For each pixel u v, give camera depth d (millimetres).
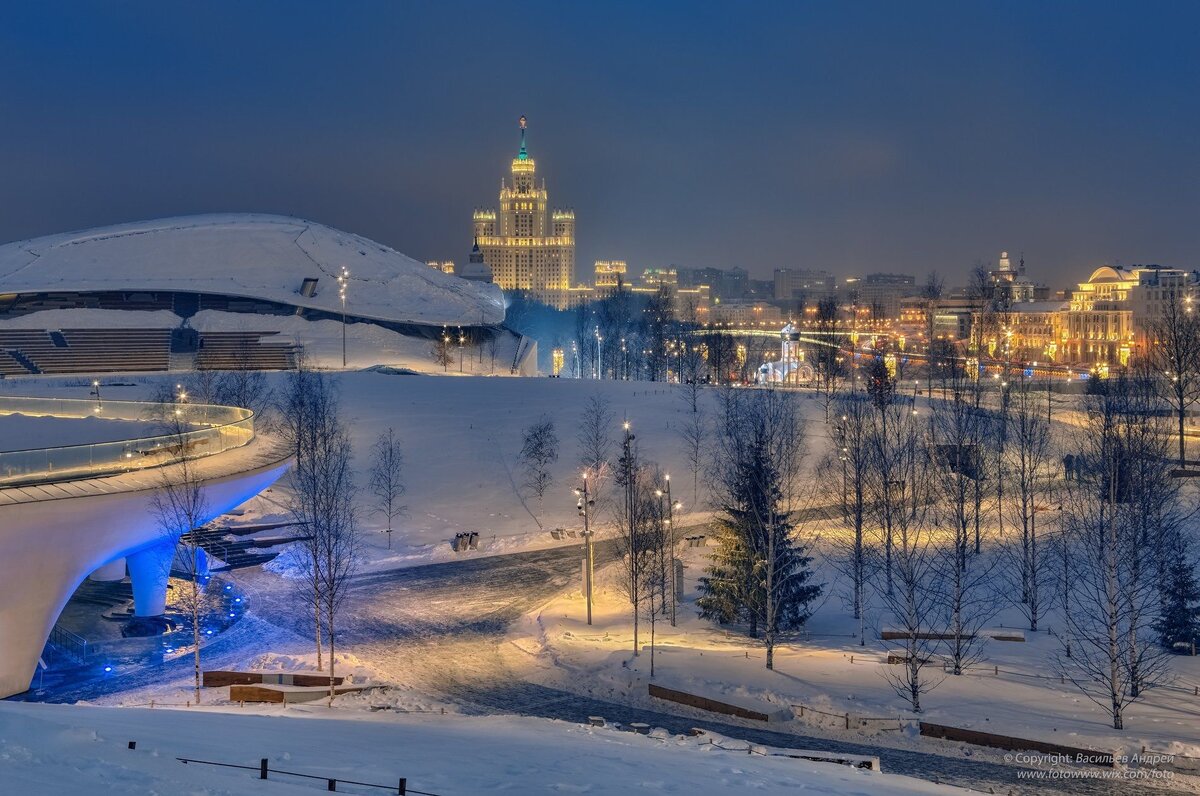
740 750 40438
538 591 74312
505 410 125875
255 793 21828
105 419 84000
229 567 79875
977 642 60250
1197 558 71625
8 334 173875
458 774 28953
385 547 86812
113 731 29859
